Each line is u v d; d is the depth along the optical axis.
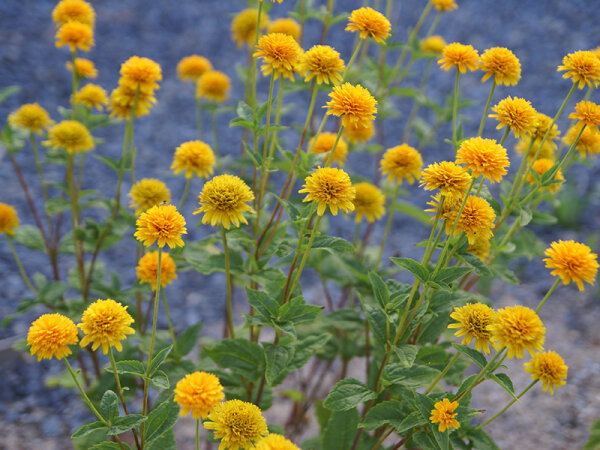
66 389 1.90
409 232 2.83
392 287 1.45
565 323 2.33
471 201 1.33
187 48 3.97
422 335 1.49
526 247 1.63
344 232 2.73
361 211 1.66
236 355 1.46
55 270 1.77
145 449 1.33
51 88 3.28
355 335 1.69
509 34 4.32
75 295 2.20
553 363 1.29
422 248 2.68
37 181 2.72
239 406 1.25
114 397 1.29
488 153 1.29
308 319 1.40
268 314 1.40
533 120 1.42
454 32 4.29
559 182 1.48
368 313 1.42
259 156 1.49
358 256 1.84
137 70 1.58
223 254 1.51
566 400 1.98
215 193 1.34
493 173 1.30
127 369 1.30
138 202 1.59
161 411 1.34
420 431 1.35
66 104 3.17
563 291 2.52
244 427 1.24
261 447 1.19
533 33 4.34
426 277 1.34
